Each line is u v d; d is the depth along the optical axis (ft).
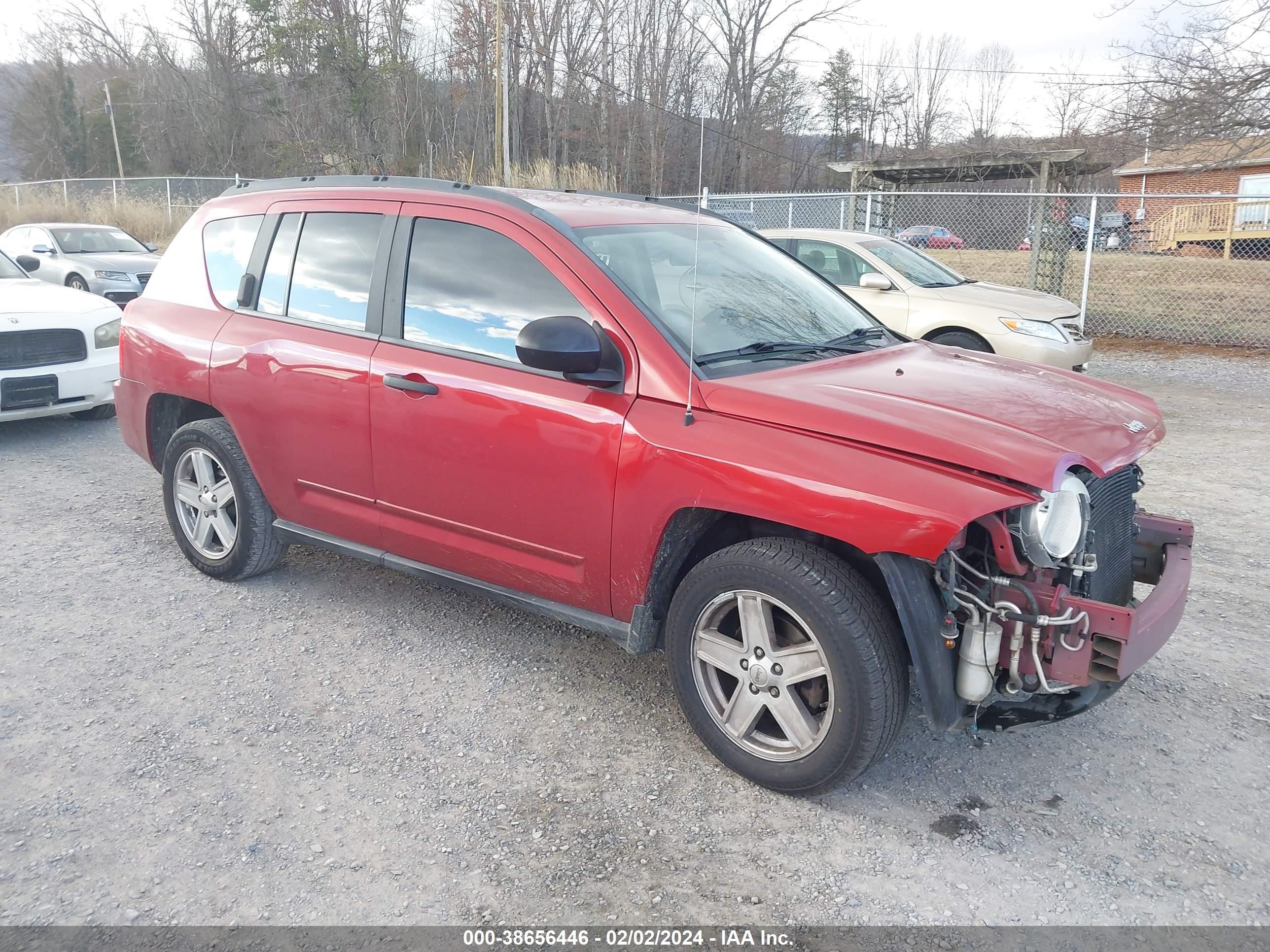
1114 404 10.96
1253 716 11.82
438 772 10.56
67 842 9.23
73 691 12.10
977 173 59.77
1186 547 11.16
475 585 12.55
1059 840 9.49
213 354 14.49
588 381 10.59
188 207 91.20
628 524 10.59
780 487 9.40
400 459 12.54
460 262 12.23
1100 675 8.79
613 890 8.73
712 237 13.65
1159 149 43.34
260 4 133.69
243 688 12.30
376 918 8.34
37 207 89.04
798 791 9.95
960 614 9.36
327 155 132.16
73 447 24.54
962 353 13.28
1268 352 41.27
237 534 14.96
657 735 11.39
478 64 122.42
